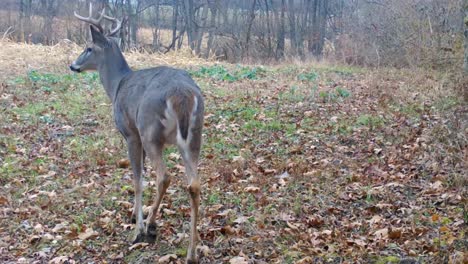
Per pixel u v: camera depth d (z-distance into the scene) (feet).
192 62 60.85
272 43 98.02
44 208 22.44
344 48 66.54
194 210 17.62
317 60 69.10
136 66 56.65
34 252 19.51
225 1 105.29
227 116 34.63
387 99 38.50
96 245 19.92
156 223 20.38
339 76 51.75
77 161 27.55
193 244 17.76
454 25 58.65
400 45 61.57
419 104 37.01
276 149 28.73
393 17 64.64
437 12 60.08
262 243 19.19
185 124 17.53
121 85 20.61
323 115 34.83
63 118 34.58
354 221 20.72
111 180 25.26
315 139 30.07
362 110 35.94
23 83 43.34
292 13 101.50
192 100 17.76
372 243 18.79
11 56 55.26
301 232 19.83
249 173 25.49
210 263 18.21
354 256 17.80
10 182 25.00
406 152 27.48
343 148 28.66
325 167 25.89
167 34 115.65
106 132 31.45
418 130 30.71
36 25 97.86
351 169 25.77
